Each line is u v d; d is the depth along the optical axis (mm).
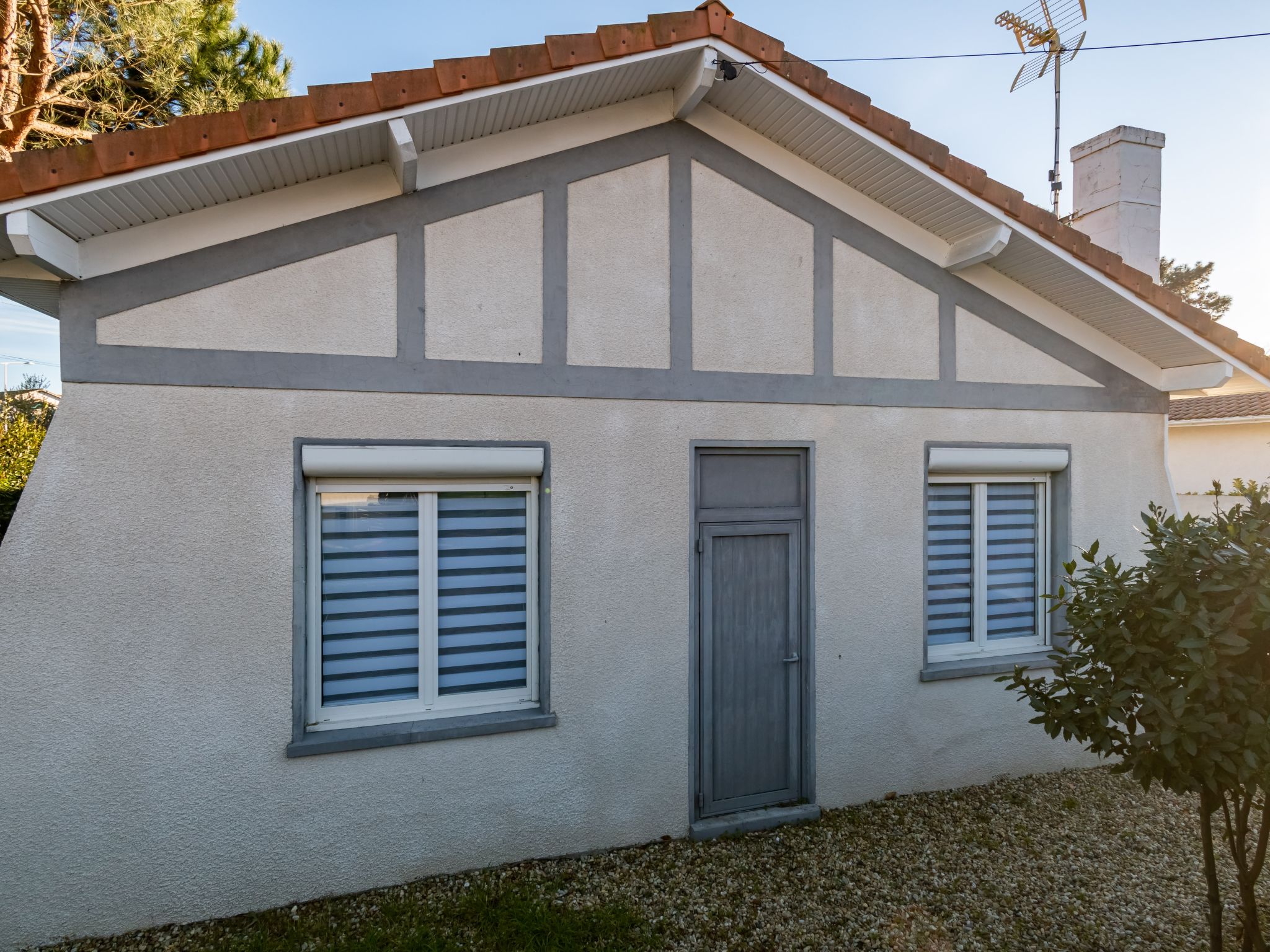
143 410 3492
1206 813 2949
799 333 4680
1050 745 5352
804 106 4094
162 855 3502
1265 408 13195
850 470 4812
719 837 4383
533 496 4230
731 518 4570
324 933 3424
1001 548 5488
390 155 3688
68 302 3387
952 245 5008
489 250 4020
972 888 3891
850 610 4809
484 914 3551
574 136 4180
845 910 3693
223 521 3598
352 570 3992
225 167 3252
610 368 4242
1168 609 2824
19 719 3309
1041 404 5320
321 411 3746
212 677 3572
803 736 4730
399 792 3836
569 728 4145
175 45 8539
